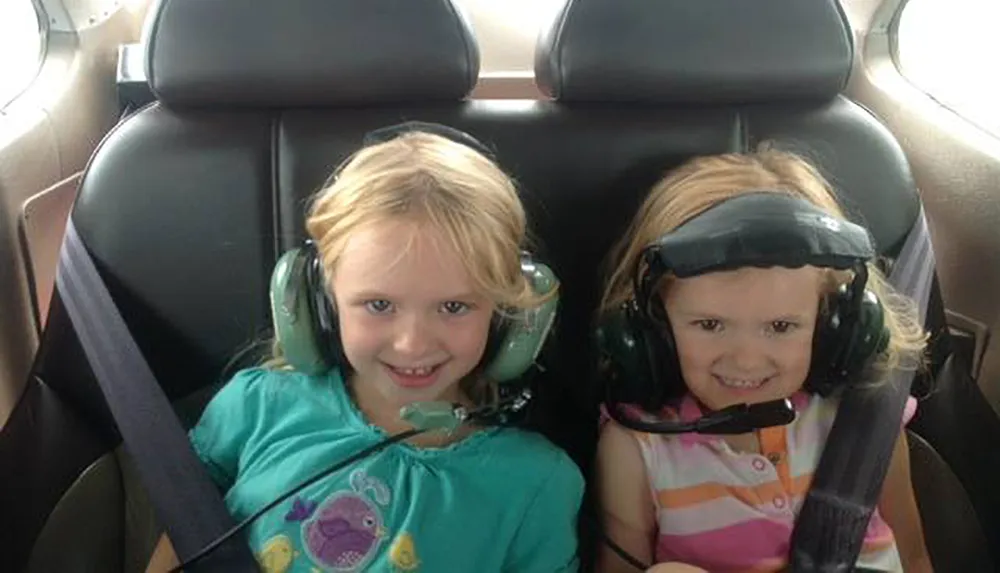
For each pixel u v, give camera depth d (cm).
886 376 115
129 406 113
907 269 124
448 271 99
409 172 101
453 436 111
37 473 114
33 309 143
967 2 157
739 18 123
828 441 114
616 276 115
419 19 121
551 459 110
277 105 123
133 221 121
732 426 107
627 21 123
